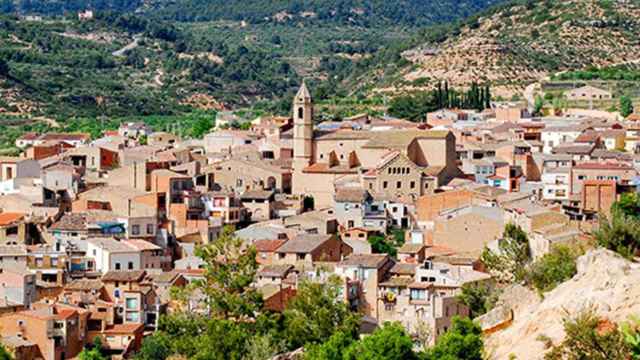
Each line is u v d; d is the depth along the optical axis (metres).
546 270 194.00
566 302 148.38
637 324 102.00
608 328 129.62
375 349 165.38
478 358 157.12
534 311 156.50
